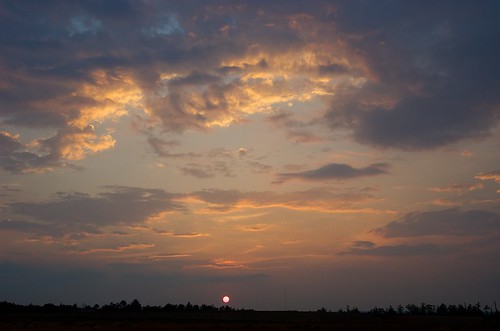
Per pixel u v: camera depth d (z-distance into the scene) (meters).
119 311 140.50
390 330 64.12
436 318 94.81
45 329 65.69
